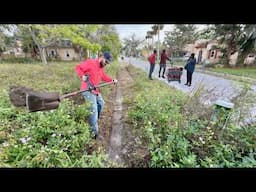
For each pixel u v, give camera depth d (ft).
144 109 10.82
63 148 6.94
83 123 8.95
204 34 61.11
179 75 23.17
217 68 47.70
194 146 7.47
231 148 7.15
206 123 8.32
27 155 6.37
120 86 23.91
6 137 7.91
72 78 22.11
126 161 7.30
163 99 11.61
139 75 31.50
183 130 7.86
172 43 91.25
